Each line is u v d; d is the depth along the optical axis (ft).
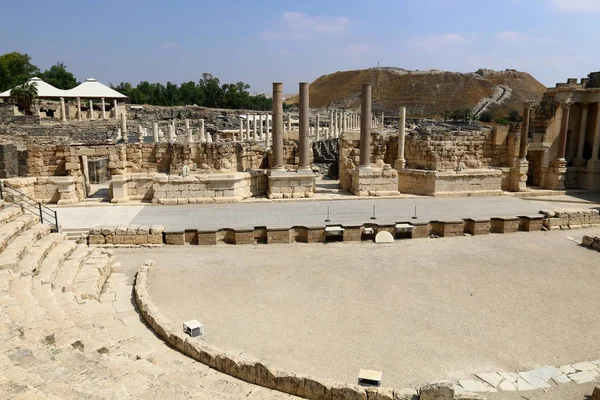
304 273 56.90
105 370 25.46
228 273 56.59
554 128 121.08
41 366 24.71
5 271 41.83
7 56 359.25
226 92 444.55
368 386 30.55
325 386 29.76
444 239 74.02
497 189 112.78
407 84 620.90
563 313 45.98
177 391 25.13
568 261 62.75
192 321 41.01
